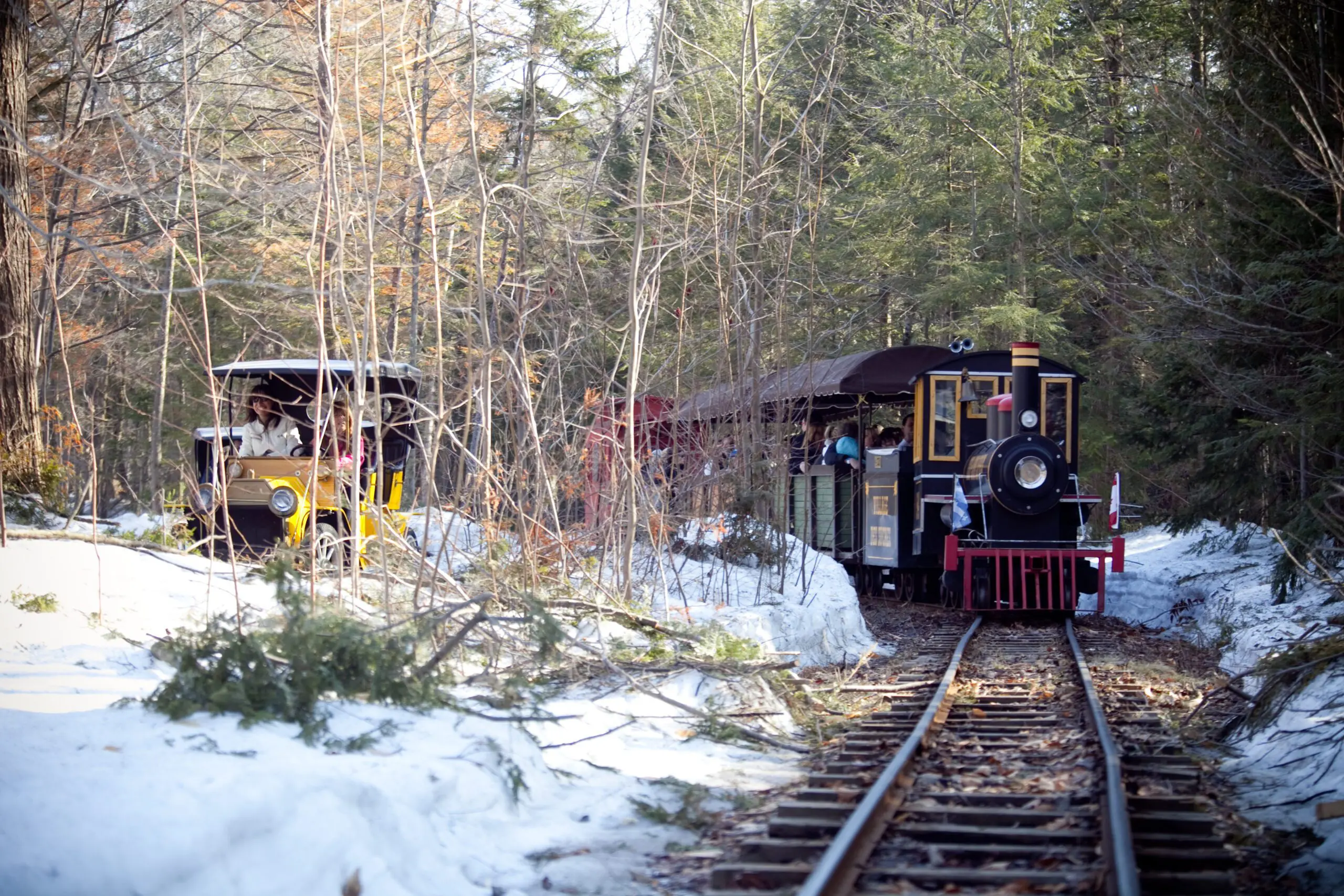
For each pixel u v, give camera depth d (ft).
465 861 18.35
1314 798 22.95
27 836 14.60
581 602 34.04
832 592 49.49
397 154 43.01
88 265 52.60
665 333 52.01
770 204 55.06
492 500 36.22
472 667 30.66
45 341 58.03
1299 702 28.27
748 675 31.73
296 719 21.44
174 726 20.22
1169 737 28.68
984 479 55.57
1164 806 21.86
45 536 33.06
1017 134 95.96
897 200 99.30
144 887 14.30
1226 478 58.65
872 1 98.07
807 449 74.02
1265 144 51.47
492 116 46.98
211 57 40.09
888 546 62.34
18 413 41.22
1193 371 57.16
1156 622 58.13
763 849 19.10
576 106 46.37
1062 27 106.01
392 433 42.63
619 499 39.78
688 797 22.63
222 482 27.99
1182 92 56.54
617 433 40.47
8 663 24.77
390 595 32.14
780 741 28.50
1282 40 48.73
